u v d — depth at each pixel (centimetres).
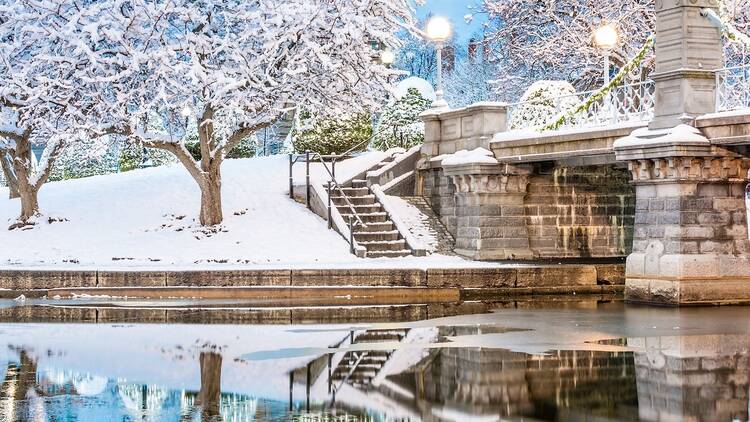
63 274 2648
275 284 2666
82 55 2919
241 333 1978
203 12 3047
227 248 3056
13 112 3216
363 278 2697
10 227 3216
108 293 2644
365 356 1678
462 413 1248
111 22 2912
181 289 2648
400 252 3078
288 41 2978
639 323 2102
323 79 3055
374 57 3547
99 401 1330
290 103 3183
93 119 2966
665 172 2414
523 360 1628
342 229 3148
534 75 4678
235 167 3781
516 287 2812
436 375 1498
